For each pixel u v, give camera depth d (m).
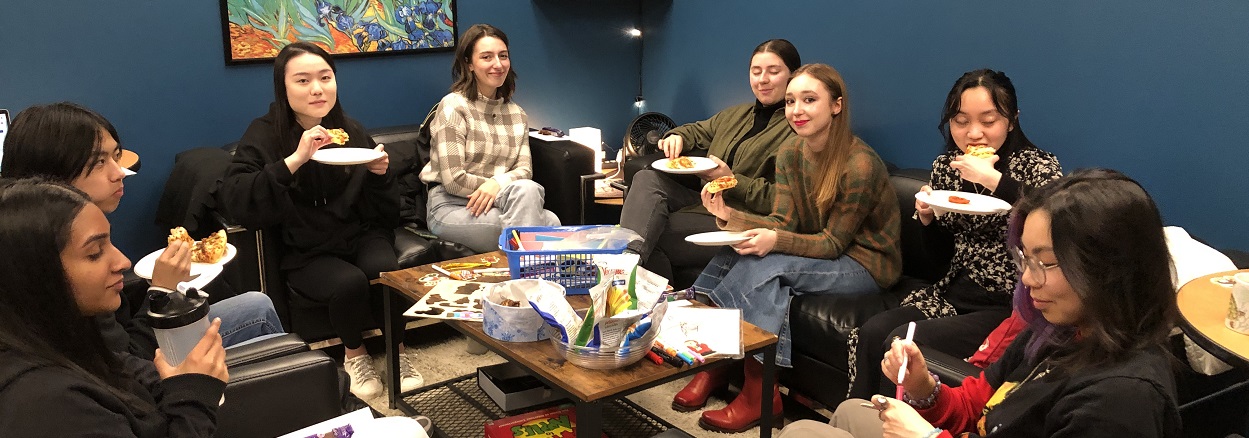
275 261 2.88
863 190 2.63
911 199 2.88
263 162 2.85
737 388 2.80
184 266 1.68
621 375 1.84
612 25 4.39
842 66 3.48
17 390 1.06
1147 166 2.65
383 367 2.96
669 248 3.08
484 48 3.31
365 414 1.69
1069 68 2.78
